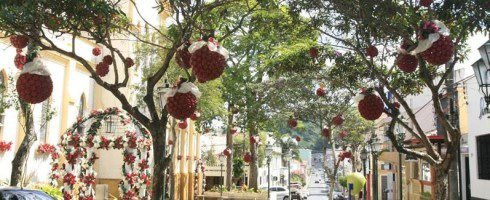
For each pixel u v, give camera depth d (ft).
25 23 17.31
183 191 91.91
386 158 76.84
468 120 49.47
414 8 20.58
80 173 41.81
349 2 22.97
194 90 13.17
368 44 24.94
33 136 33.04
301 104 58.70
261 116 63.46
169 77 50.57
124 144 41.37
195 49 12.50
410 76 30.53
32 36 17.51
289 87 54.75
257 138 70.90
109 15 19.34
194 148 106.93
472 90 48.06
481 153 46.70
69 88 58.23
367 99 17.60
